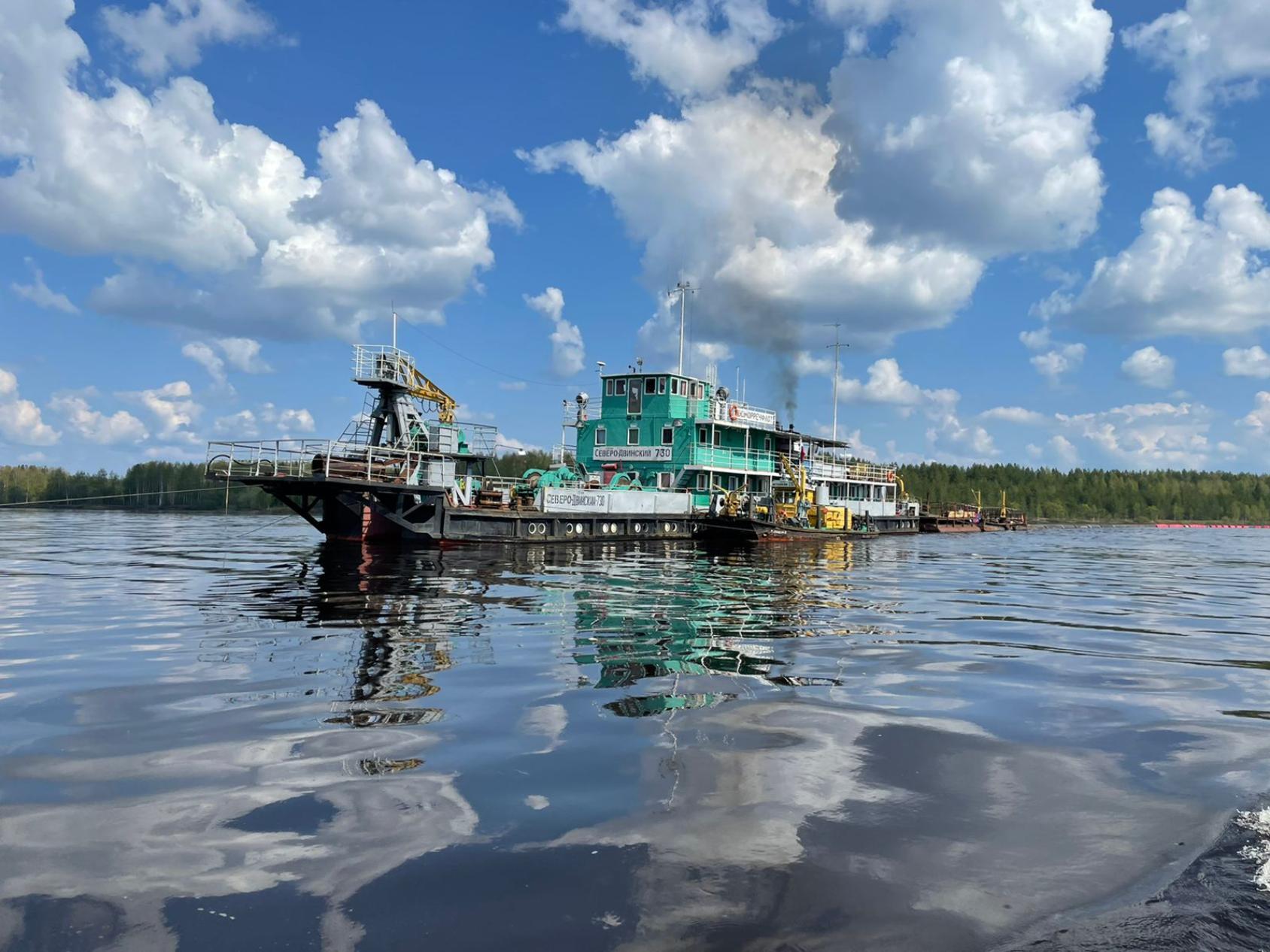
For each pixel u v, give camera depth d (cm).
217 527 5216
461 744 645
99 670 911
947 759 625
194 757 608
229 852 448
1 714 725
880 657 1047
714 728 698
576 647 1072
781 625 1319
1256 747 666
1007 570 2805
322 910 387
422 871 427
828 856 449
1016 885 416
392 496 2916
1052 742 673
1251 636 1312
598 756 616
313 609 1408
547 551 2970
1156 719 755
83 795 532
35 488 11500
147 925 372
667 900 398
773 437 4862
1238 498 17400
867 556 3306
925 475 15412
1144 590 2142
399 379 3042
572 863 437
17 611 1381
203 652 1019
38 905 389
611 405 4438
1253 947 356
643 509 3731
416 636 1144
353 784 554
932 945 359
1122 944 359
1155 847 462
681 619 1357
